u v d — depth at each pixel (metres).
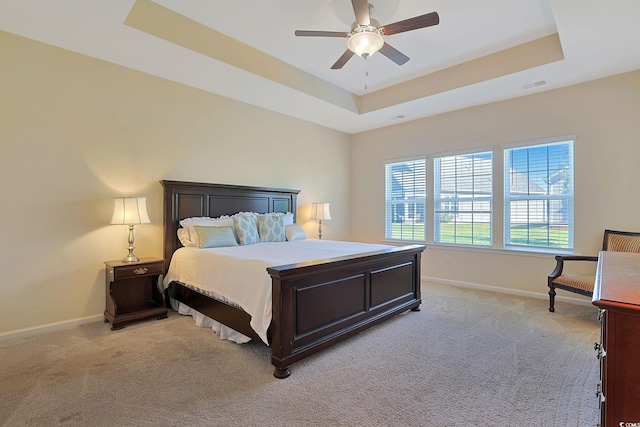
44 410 1.75
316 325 2.37
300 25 2.97
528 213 4.14
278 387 1.99
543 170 4.02
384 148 5.59
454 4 2.64
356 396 1.90
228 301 2.65
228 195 4.14
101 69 3.17
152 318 3.20
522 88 3.83
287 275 2.12
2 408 1.77
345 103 4.59
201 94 3.94
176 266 3.43
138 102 3.42
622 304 0.87
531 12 2.75
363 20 2.33
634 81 3.36
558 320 3.16
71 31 2.64
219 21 2.93
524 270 4.11
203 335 2.82
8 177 2.71
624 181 3.43
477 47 3.37
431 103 4.37
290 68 3.82
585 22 2.46
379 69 3.91
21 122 2.76
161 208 3.62
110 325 3.05
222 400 1.85
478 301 3.85
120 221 3.05
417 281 3.52
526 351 2.48
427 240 5.05
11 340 2.67
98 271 3.18
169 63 3.21
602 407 0.99
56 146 2.93
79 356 2.39
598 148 3.57
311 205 5.35
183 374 2.14
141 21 2.62
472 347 2.56
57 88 2.93
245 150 4.40
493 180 4.38
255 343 2.64
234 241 3.66
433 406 1.80
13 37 2.71
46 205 2.89
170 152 3.68
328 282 2.46
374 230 5.78
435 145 4.93
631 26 2.51
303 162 5.21
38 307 2.86
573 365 2.25
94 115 3.14
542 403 1.82
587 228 3.65
